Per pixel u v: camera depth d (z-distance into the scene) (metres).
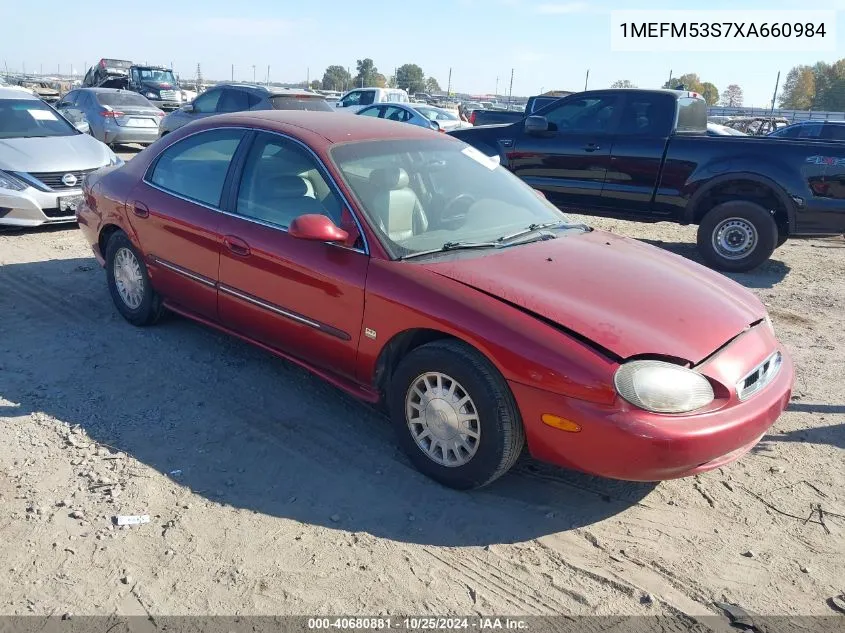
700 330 3.32
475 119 19.16
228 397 4.36
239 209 4.36
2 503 3.25
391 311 3.53
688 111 8.81
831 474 3.80
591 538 3.22
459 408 3.38
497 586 2.90
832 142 7.73
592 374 3.02
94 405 4.20
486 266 3.63
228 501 3.36
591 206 9.02
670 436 2.97
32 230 8.41
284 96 14.16
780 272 8.43
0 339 5.08
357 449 3.86
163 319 5.45
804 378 5.07
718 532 3.30
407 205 4.00
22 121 9.00
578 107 9.02
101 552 2.97
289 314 4.04
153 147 5.23
